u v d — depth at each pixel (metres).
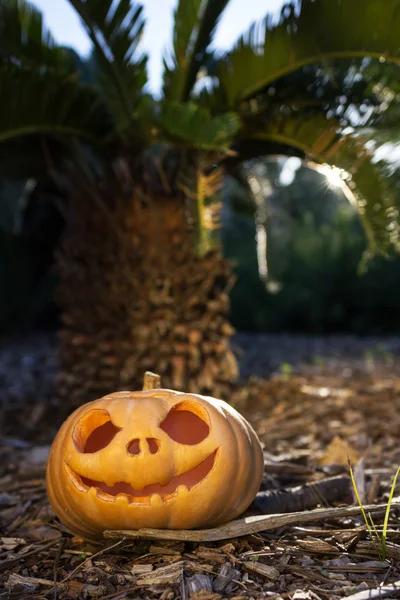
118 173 1.32
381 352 2.69
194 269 1.28
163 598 0.54
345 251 4.00
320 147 1.22
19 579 0.59
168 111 1.07
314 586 0.56
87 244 1.33
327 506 0.75
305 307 3.97
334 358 2.54
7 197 3.53
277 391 1.56
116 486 0.63
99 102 1.27
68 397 1.33
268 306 4.03
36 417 1.37
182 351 1.27
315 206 4.16
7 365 2.28
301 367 2.22
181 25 1.20
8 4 1.18
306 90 1.24
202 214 1.13
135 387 1.27
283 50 1.12
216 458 0.61
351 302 3.98
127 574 0.59
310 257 4.06
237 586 0.56
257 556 0.61
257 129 1.28
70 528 0.66
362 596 0.52
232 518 0.65
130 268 1.28
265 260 1.73
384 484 0.83
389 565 0.59
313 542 0.63
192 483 0.62
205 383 1.29
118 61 1.11
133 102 1.17
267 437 1.14
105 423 0.67
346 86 1.22
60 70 1.26
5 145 1.38
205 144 1.04
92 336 1.31
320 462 0.96
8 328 3.24
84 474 0.61
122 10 1.07
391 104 1.21
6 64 1.12
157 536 0.60
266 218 1.75
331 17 1.04
